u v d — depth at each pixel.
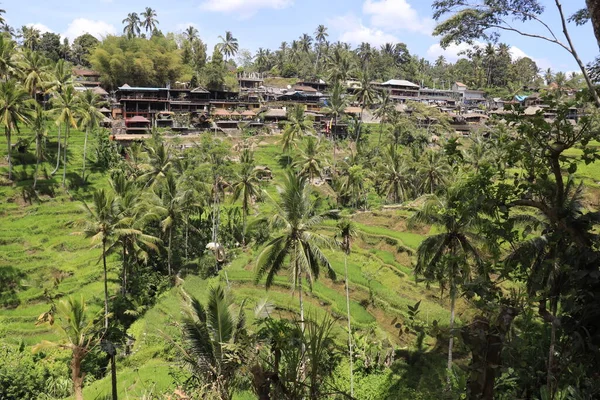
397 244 50.94
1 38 64.56
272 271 31.38
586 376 8.49
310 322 11.78
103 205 43.50
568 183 10.40
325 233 55.31
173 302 46.22
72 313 24.77
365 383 31.98
